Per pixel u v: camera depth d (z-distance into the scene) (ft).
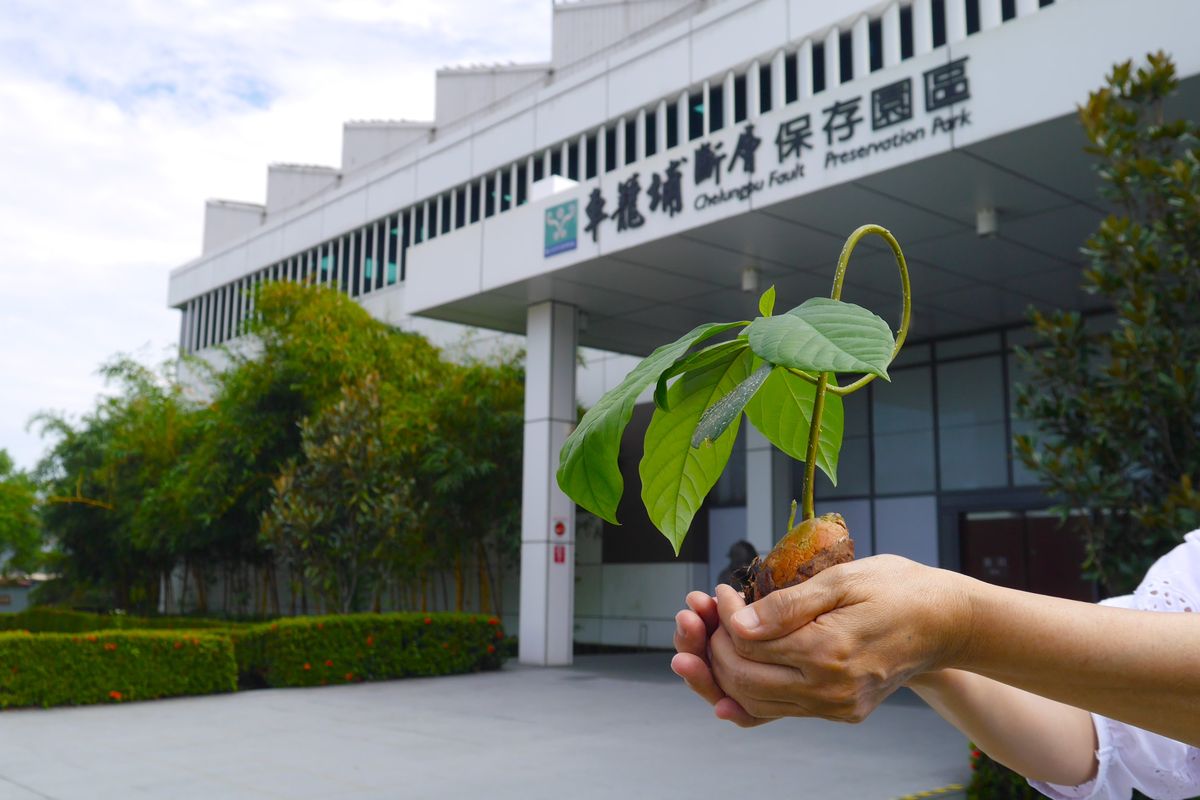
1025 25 23.32
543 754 21.75
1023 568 37.47
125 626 49.26
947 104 24.56
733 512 48.47
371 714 28.19
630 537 51.60
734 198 29.32
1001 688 3.65
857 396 43.29
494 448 47.24
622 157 43.47
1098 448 15.25
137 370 64.95
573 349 40.32
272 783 18.98
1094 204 27.71
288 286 50.80
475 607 56.29
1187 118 22.45
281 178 76.02
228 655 33.71
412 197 58.44
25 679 29.86
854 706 2.38
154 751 22.48
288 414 49.88
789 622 2.34
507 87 58.80
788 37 36.42
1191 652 2.46
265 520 40.75
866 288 35.78
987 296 35.81
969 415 39.70
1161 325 15.26
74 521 68.90
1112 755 3.72
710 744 22.93
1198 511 13.16
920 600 2.40
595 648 50.93
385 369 49.83
